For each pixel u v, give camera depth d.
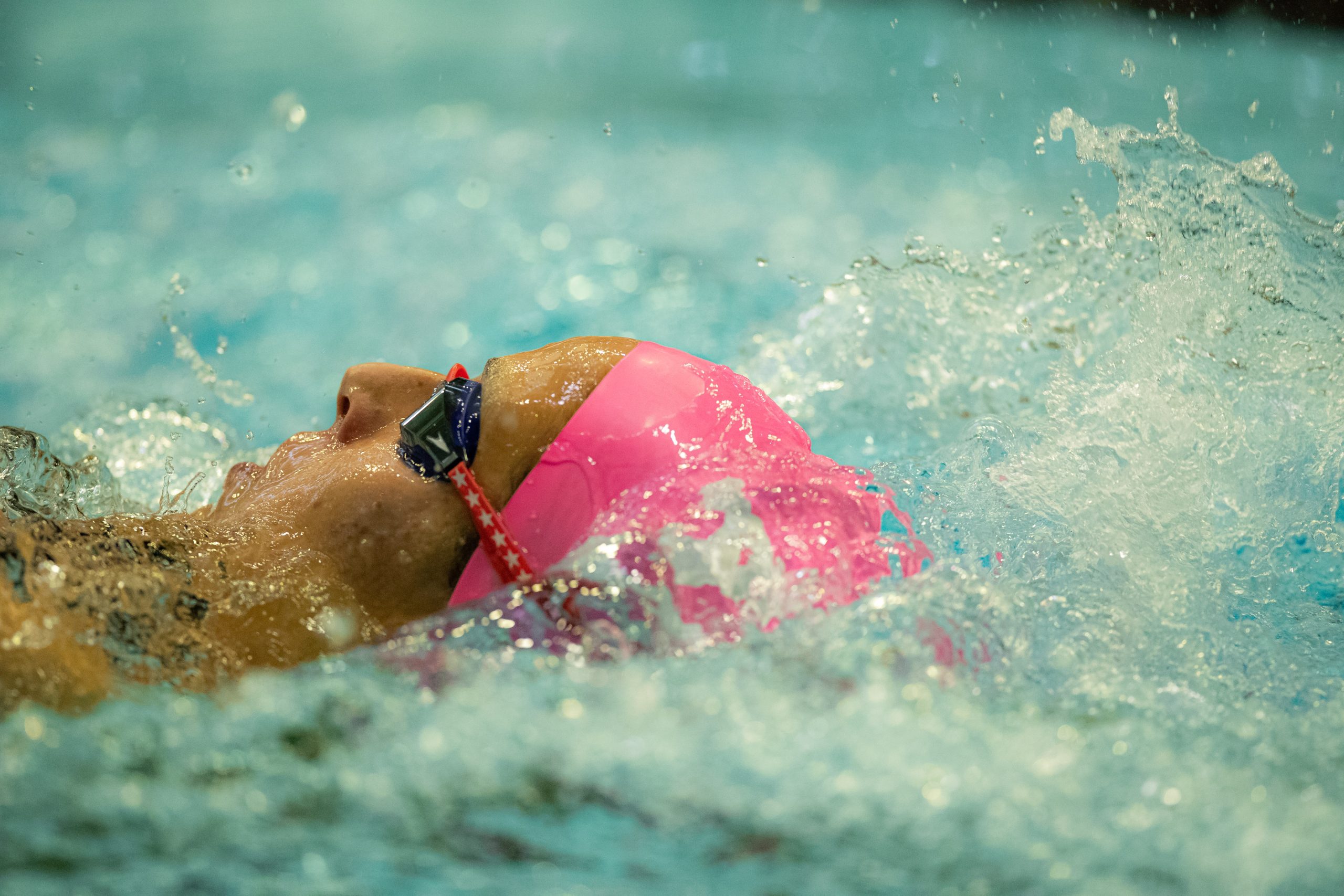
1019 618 5.26
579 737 4.48
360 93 34.31
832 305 9.82
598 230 20.39
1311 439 6.82
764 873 3.91
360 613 5.45
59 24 45.94
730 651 4.91
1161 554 5.96
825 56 39.78
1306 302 7.58
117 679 4.82
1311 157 22.62
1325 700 5.15
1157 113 27.19
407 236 19.97
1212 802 4.18
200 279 17.67
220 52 41.38
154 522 5.52
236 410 12.60
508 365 5.81
